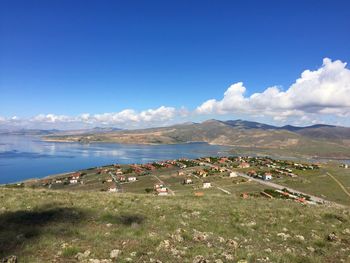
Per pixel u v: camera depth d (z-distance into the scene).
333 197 124.12
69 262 13.38
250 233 20.55
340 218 26.77
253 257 15.50
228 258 15.09
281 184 155.12
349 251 18.42
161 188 149.50
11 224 18.59
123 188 158.75
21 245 14.87
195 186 154.62
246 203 32.06
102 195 33.34
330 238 20.75
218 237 18.70
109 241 16.34
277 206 31.08
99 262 13.41
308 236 21.09
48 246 15.05
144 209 25.17
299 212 27.98
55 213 21.77
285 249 17.86
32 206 23.95
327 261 16.50
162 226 20.22
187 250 15.83
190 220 22.42
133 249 15.30
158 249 15.61
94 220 20.61
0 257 13.10
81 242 15.94
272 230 21.81
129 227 19.16
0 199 26.52
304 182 159.12
